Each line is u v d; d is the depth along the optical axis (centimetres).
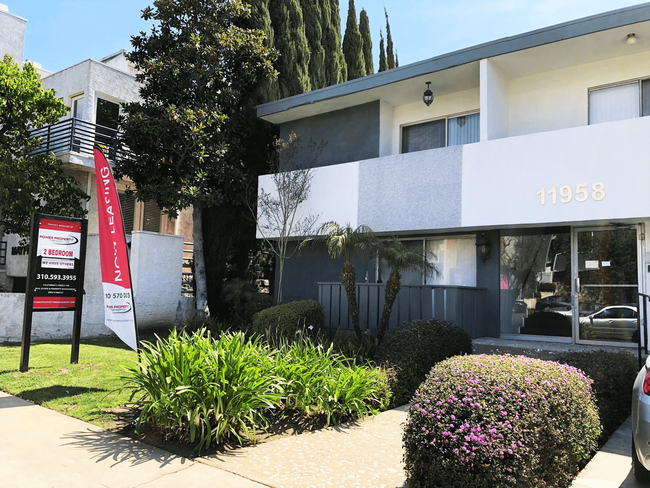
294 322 905
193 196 1311
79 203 1388
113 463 417
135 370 529
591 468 412
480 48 998
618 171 804
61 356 902
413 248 1100
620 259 900
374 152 1239
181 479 385
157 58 1364
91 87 1631
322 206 1184
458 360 427
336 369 618
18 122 1309
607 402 536
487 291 1034
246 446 471
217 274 1432
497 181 927
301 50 1681
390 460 434
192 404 475
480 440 325
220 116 1345
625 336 881
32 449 446
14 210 1285
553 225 931
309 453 452
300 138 1383
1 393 657
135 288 1260
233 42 1364
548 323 966
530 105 1075
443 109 1208
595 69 1006
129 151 1484
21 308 1104
